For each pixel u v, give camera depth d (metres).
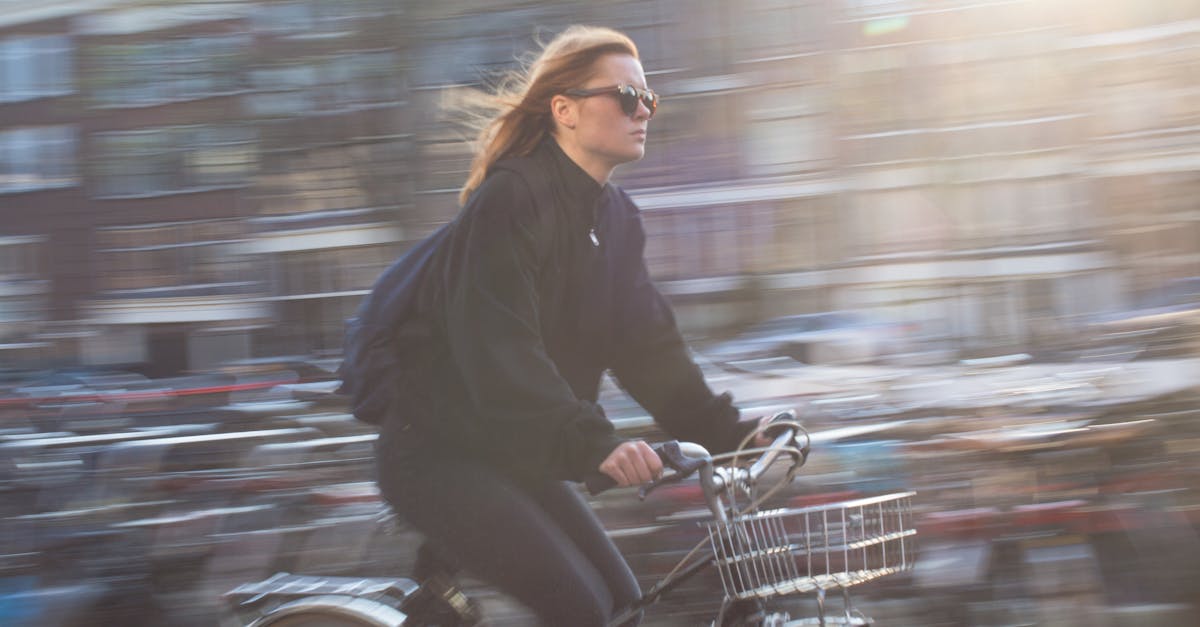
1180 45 11.95
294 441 4.57
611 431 2.20
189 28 8.16
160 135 8.13
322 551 4.15
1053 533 3.69
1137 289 10.19
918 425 4.29
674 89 12.45
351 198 8.14
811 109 23.02
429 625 2.48
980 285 23.23
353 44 7.85
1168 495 3.71
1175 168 10.74
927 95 22.38
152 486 4.40
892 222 24.03
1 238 23.97
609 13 8.05
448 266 2.32
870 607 3.73
